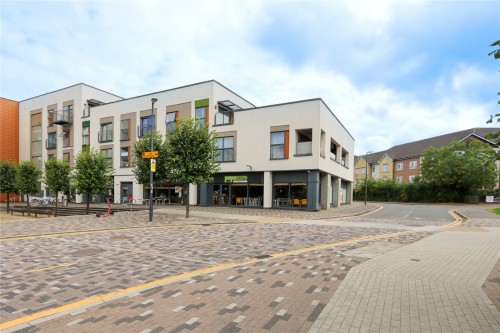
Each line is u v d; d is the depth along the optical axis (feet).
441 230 43.04
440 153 145.69
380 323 12.09
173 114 95.14
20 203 123.44
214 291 16.08
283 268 20.79
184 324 12.19
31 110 131.34
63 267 21.79
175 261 23.62
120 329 11.82
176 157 56.03
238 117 84.69
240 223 50.85
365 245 30.07
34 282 18.28
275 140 80.28
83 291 16.67
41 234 36.60
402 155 203.92
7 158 132.26
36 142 129.80
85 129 115.14
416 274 19.02
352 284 16.97
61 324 12.37
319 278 18.42
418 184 153.38
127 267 21.79
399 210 92.12
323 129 78.89
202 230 41.86
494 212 78.38
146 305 14.24
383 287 16.47
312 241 32.96
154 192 98.73
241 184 84.33
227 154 85.97
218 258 24.70
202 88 90.79
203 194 88.02
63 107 121.08
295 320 12.53
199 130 58.23
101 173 64.39
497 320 12.37
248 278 18.44
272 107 80.53
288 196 78.33
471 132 168.86
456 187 140.26
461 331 11.43
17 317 13.25
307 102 76.48
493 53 10.18
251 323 12.26
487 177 131.23
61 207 83.61
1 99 131.34
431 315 12.85
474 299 14.71
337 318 12.56
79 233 38.29
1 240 32.81
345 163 118.62
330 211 78.33
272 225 48.34
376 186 172.45
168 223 48.52
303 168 75.97
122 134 105.60
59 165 70.79
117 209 74.28
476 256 24.58
